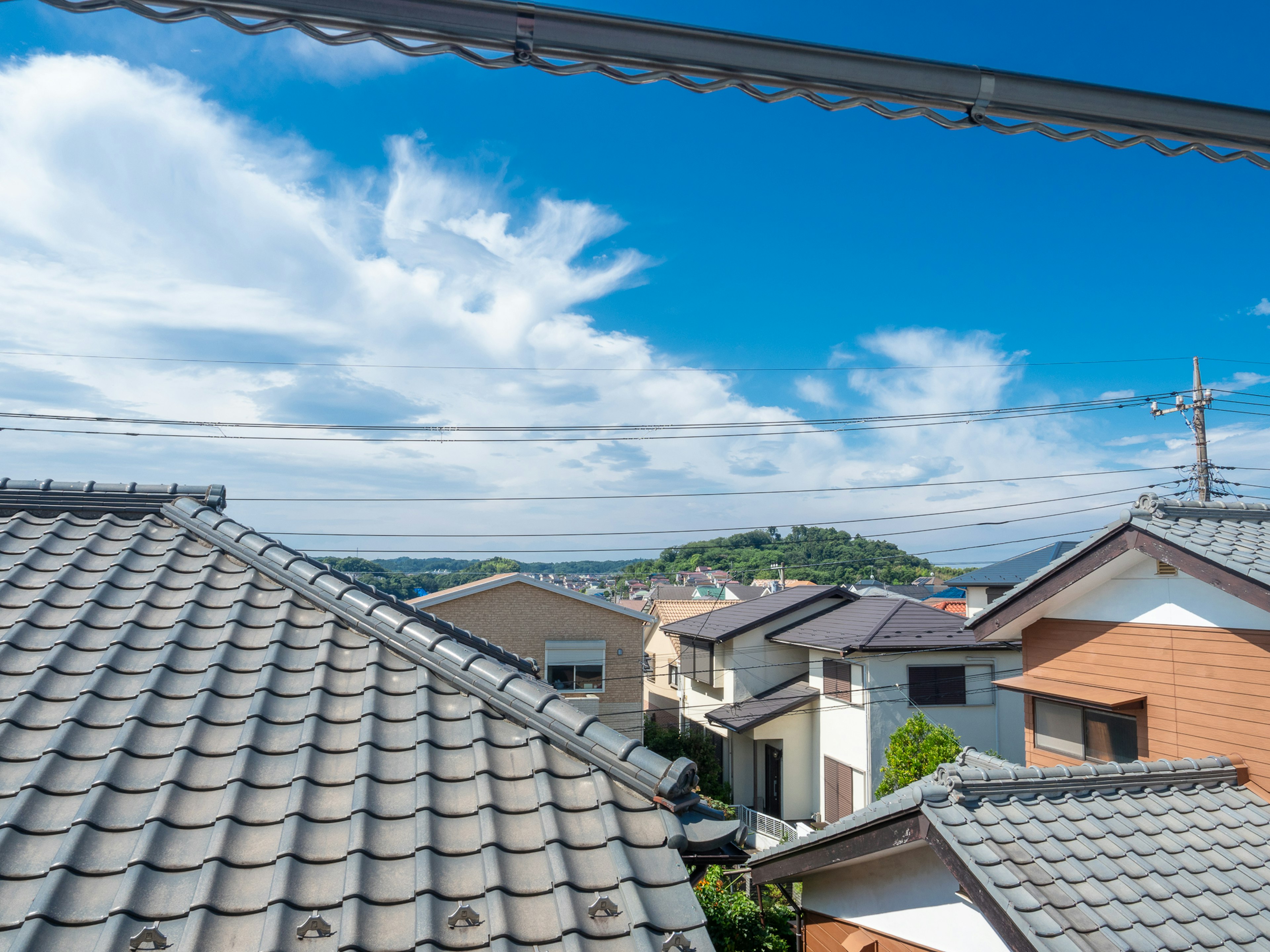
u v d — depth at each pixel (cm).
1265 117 189
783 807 2019
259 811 305
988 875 483
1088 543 816
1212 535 732
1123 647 823
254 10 144
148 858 275
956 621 1991
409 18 148
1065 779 595
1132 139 188
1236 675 702
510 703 376
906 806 559
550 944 265
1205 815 609
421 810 311
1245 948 465
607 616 2308
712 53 159
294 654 405
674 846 308
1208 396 1794
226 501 556
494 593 2248
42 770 308
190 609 424
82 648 386
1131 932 454
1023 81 174
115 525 517
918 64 169
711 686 2416
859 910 686
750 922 965
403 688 390
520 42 152
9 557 464
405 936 260
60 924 252
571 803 328
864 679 1825
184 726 344
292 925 257
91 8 142
